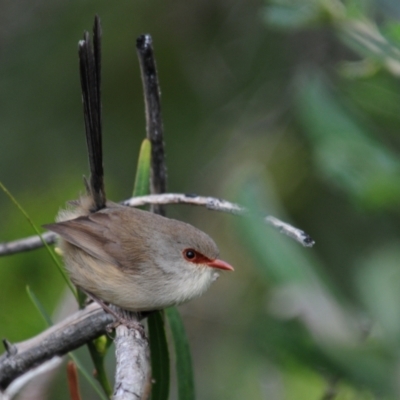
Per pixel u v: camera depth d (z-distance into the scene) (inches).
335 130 277.1
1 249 301.9
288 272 190.2
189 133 543.8
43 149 511.5
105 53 532.7
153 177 318.7
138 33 541.3
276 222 248.8
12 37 543.8
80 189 420.8
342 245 487.5
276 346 153.3
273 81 558.9
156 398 259.4
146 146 302.8
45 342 258.7
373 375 146.6
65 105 522.9
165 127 541.3
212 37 564.4
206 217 545.6
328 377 189.5
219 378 403.2
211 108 553.3
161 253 319.3
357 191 258.5
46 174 504.4
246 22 566.3
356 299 176.7
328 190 517.3
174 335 261.3
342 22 291.0
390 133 293.9
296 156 537.6
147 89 299.6
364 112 286.4
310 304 165.9
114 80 530.6
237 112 553.9
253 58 562.9
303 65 533.6
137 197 292.8
